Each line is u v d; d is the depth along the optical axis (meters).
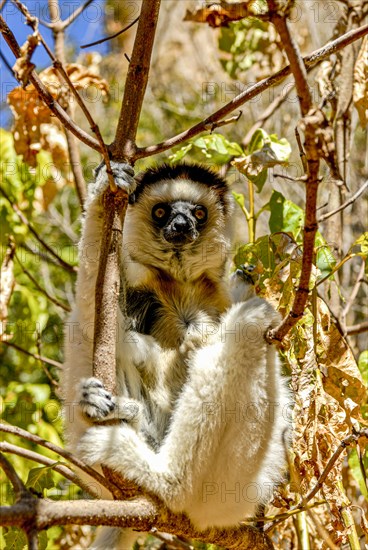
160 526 4.95
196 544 6.49
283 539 6.12
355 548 5.21
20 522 3.55
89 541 7.09
